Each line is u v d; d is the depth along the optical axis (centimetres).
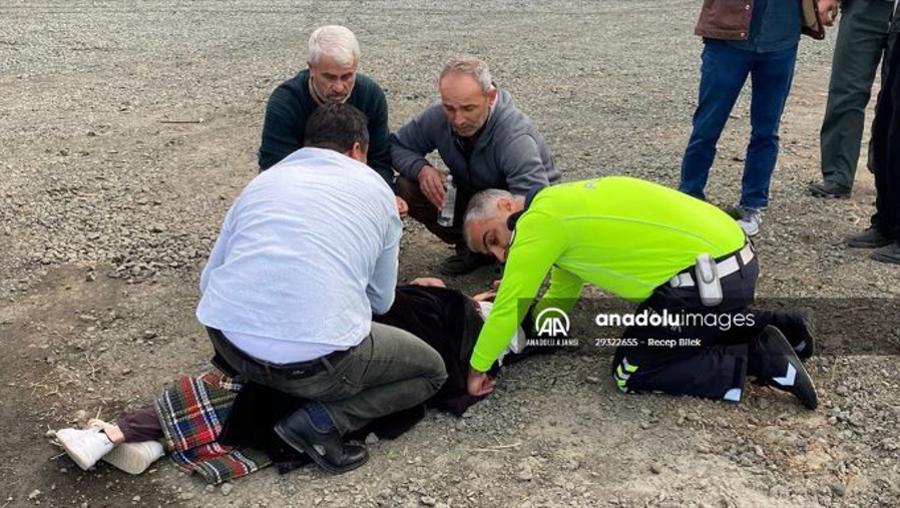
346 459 290
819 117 639
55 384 339
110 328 377
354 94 391
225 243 286
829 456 293
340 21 1009
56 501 281
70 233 464
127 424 291
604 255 297
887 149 409
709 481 283
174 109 684
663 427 309
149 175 546
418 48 875
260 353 266
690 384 317
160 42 919
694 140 456
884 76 428
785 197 495
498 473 289
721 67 432
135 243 452
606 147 588
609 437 305
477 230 329
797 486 280
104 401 330
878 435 302
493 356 307
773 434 304
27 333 373
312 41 372
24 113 679
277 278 265
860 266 414
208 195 516
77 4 1121
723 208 480
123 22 1017
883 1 448
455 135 379
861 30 457
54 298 401
